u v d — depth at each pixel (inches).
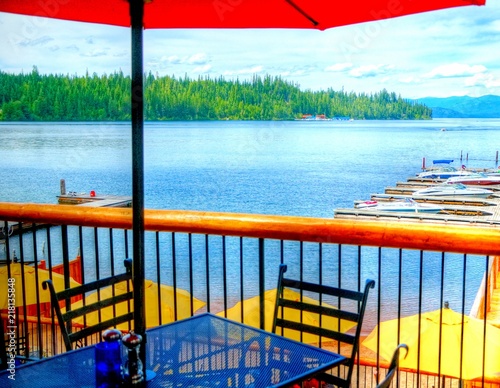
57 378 64.6
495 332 166.6
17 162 2586.1
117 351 60.0
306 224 86.5
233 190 2030.0
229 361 68.1
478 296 469.7
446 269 755.4
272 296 179.9
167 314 163.3
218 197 1902.1
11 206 107.4
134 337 59.6
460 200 1715.1
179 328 79.0
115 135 3479.3
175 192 1995.6
